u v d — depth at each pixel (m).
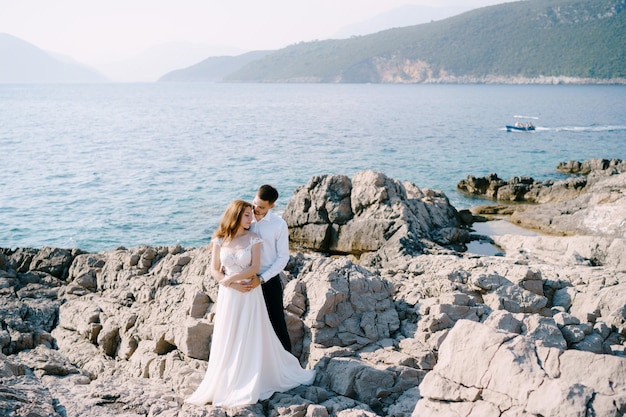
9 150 54.69
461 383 5.30
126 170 43.41
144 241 25.14
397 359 7.16
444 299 8.74
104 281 12.63
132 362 8.61
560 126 84.25
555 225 25.81
